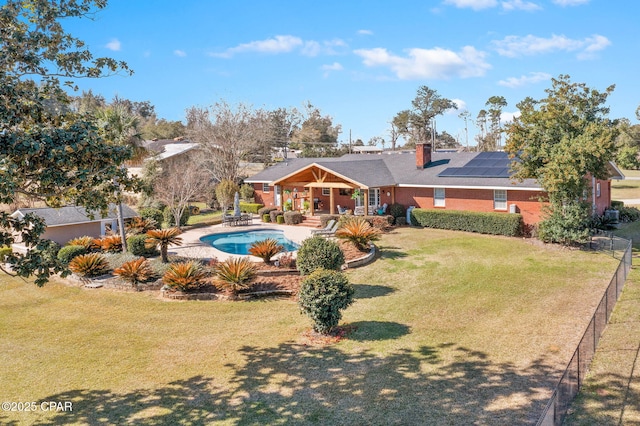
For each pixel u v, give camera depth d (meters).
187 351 13.22
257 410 9.90
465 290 17.88
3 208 31.02
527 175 25.45
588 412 9.18
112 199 11.51
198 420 9.62
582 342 10.62
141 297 18.53
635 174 67.38
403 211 33.59
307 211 38.44
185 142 62.97
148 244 24.48
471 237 27.89
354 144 102.88
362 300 17.30
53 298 18.81
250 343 13.61
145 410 10.11
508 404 9.65
